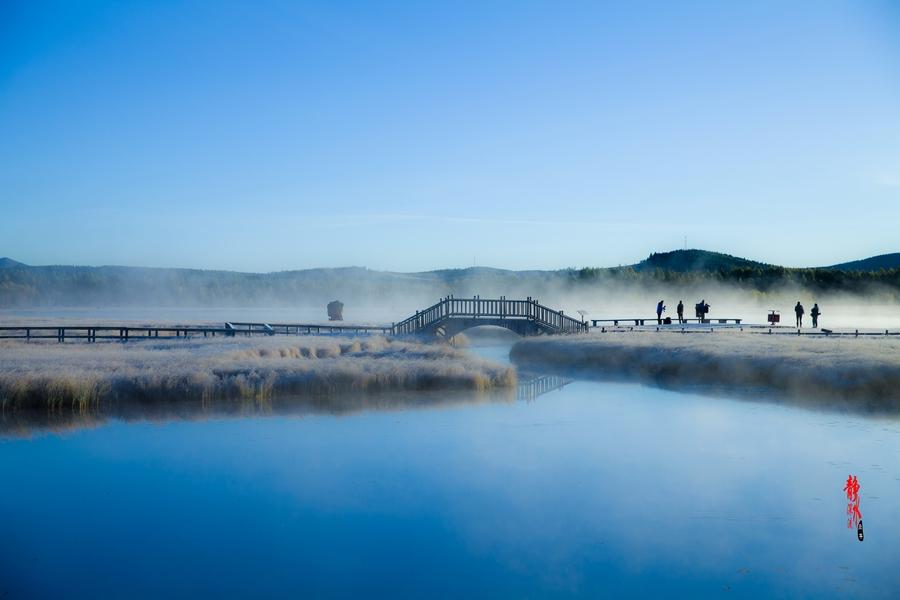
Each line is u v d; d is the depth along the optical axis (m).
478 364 33.56
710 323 64.31
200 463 18.83
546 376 35.19
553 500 15.95
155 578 12.38
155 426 22.84
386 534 14.21
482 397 28.53
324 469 18.23
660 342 41.81
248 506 15.70
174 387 26.62
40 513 15.30
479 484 17.02
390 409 25.91
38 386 24.97
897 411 24.72
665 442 20.73
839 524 14.33
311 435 21.75
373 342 42.38
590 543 13.66
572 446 20.41
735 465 18.38
